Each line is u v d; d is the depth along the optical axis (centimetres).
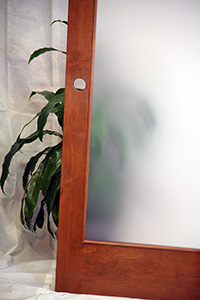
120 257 141
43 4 183
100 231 142
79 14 137
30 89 186
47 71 186
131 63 139
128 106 140
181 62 138
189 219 140
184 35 138
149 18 138
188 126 139
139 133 140
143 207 141
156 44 138
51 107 152
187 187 140
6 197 184
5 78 185
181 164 139
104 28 138
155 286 141
